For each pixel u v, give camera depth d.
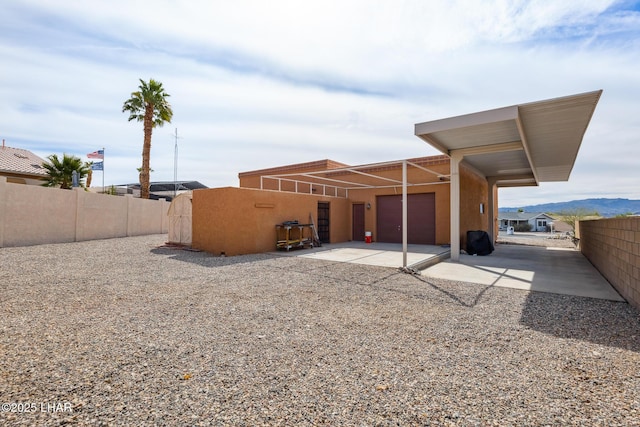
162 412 1.96
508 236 24.67
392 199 14.45
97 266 7.35
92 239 13.27
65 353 2.82
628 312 4.20
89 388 2.24
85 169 18.23
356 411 1.99
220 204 9.77
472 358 2.79
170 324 3.62
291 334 3.35
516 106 5.76
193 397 2.14
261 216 10.31
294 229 11.51
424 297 4.95
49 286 5.33
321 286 5.62
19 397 2.11
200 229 10.54
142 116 18.38
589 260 9.25
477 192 13.17
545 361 2.74
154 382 2.34
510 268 7.87
